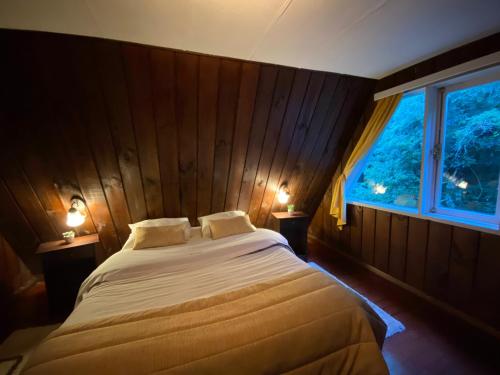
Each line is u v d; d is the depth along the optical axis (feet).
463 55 5.65
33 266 8.54
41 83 5.00
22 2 3.72
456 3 4.11
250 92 6.66
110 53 5.04
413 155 7.80
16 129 5.43
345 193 9.83
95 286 5.50
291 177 9.88
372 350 3.70
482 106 6.06
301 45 5.42
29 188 6.53
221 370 3.07
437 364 4.93
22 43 4.46
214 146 7.58
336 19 4.49
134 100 5.88
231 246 7.04
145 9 4.05
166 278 5.72
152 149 6.98
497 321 5.68
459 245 6.36
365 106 8.63
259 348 3.33
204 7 4.04
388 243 8.52
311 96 7.44
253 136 7.75
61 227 7.72
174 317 3.84
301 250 10.62
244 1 3.93
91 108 5.67
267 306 4.03
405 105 7.98
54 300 6.95
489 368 4.81
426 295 7.29
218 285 5.21
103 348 3.18
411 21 4.63
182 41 5.06
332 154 9.82
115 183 7.34
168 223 8.25
